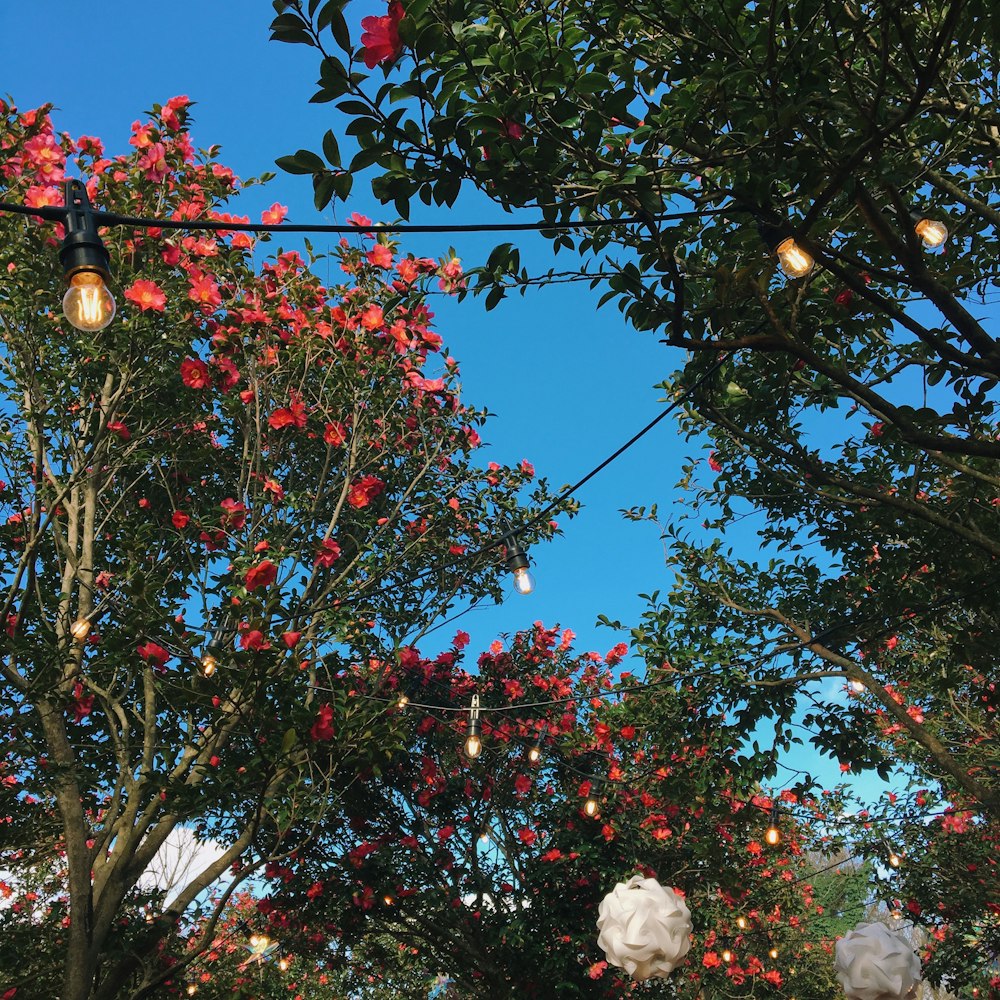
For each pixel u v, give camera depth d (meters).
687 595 9.11
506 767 11.29
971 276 5.66
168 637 6.07
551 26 3.47
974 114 4.48
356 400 7.95
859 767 8.60
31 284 6.74
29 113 7.08
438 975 12.05
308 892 10.08
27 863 8.02
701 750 8.70
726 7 3.63
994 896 11.56
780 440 7.69
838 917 18.91
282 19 3.02
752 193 3.72
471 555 8.97
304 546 8.02
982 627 7.71
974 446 3.97
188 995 7.88
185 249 7.54
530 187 3.69
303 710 6.23
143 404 7.32
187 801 6.22
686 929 3.10
